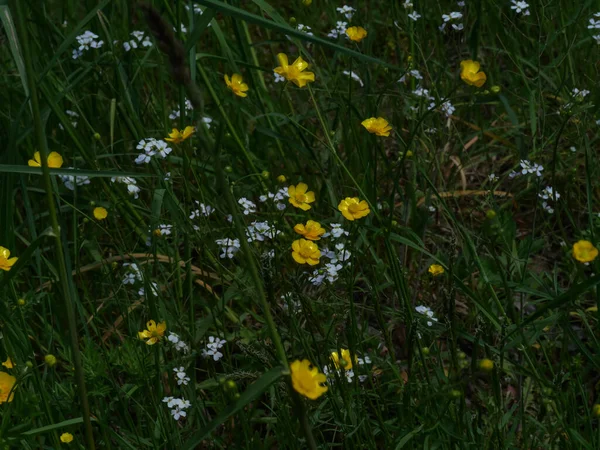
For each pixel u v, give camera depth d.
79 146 1.50
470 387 1.40
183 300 1.50
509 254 1.40
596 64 1.68
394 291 1.49
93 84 1.67
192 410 1.38
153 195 1.50
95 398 1.36
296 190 1.40
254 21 1.32
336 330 1.44
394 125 1.68
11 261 1.30
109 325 1.46
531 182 1.61
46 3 1.77
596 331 1.47
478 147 1.71
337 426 1.38
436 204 1.60
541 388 1.34
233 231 1.48
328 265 1.39
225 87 1.69
